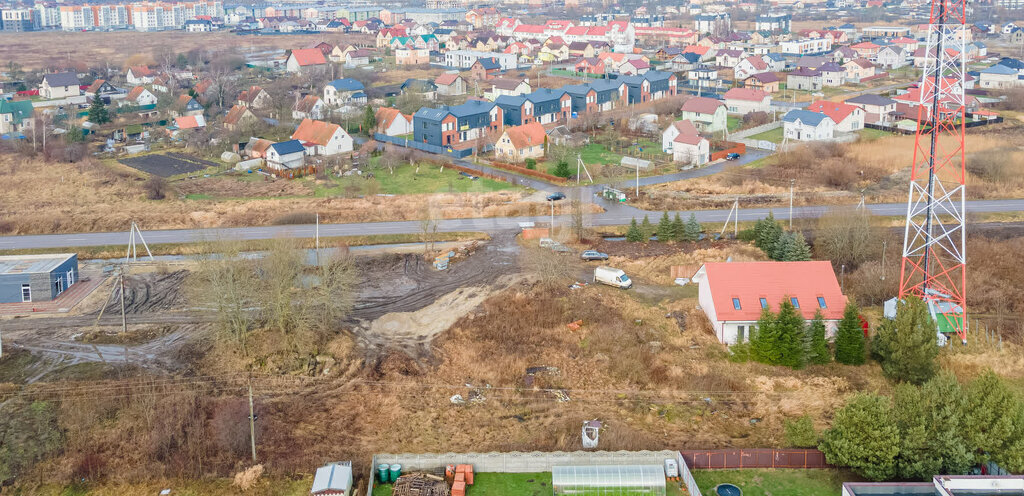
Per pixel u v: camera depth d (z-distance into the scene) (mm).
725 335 77938
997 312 84062
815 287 78875
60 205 123875
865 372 73750
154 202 125312
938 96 75500
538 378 73438
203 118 174500
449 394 71250
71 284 94000
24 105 173500
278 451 62688
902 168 136500
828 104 168250
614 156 151500
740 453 59062
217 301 77562
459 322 84125
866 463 56156
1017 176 127875
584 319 84062
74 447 63094
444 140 158125
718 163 146375
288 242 87312
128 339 80625
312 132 154000
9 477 59750
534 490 57500
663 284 93000
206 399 69688
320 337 80062
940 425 56750
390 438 64812
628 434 63406
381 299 90375
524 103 173500
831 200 120500
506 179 135750
